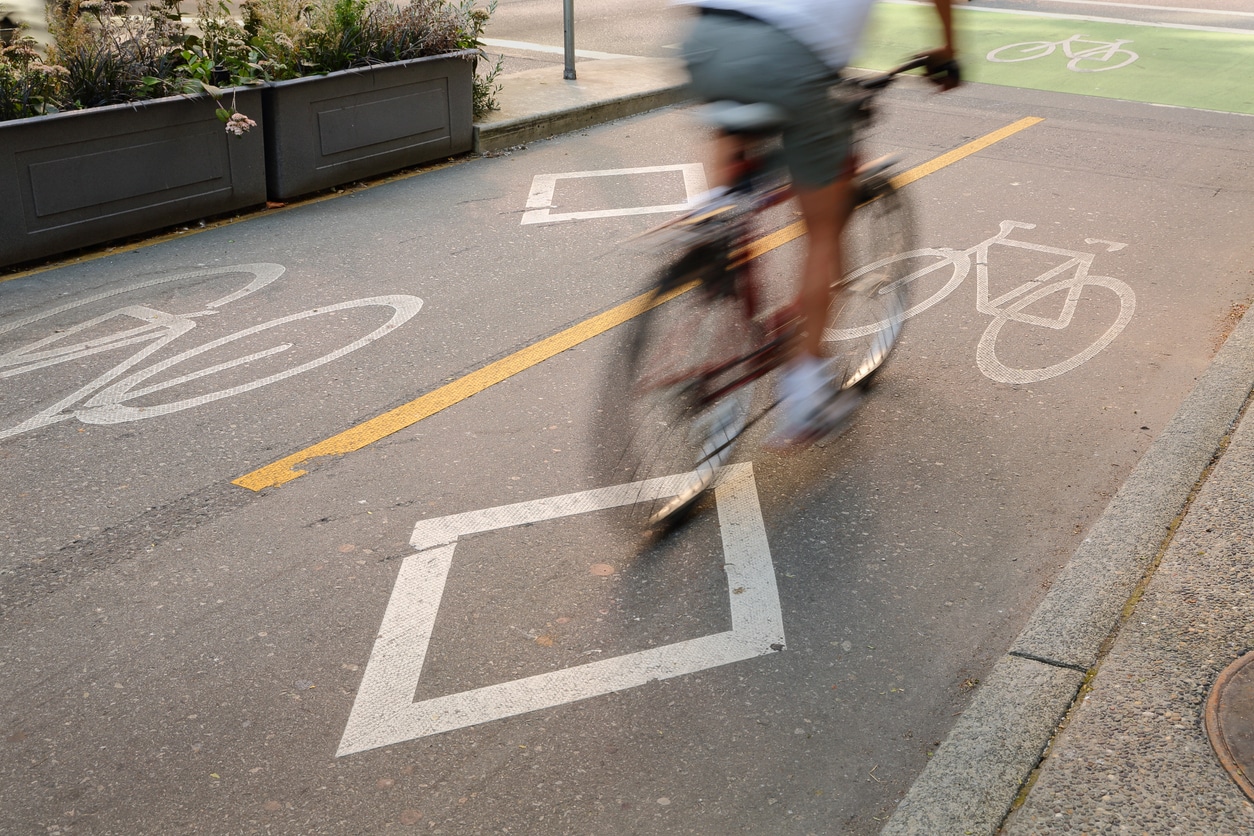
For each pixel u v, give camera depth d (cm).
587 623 358
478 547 395
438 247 696
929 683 336
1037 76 1241
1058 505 427
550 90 1058
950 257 673
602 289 630
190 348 547
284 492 427
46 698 323
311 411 489
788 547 399
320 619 358
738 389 410
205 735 311
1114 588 365
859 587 379
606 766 303
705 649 348
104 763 301
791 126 376
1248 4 1792
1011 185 826
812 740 313
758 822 286
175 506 417
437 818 285
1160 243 706
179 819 283
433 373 526
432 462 449
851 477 443
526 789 295
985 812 280
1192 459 438
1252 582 362
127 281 633
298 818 284
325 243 700
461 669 338
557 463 449
